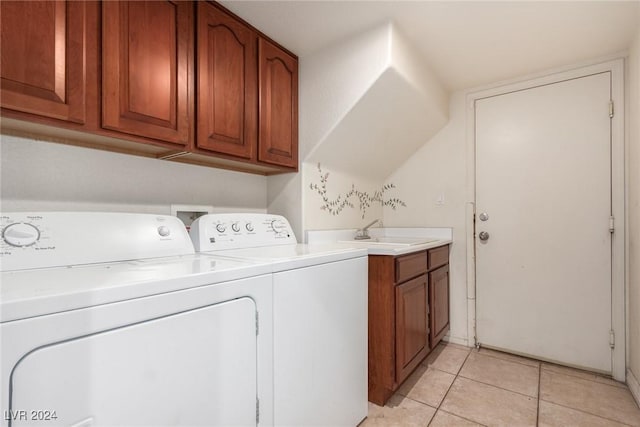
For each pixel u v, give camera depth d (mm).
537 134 2131
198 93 1344
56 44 942
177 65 1270
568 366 2029
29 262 884
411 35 1699
